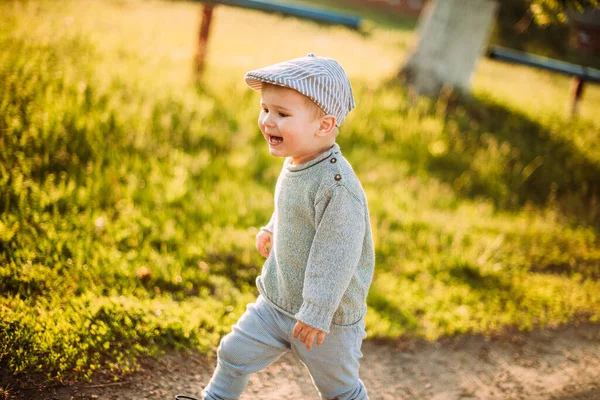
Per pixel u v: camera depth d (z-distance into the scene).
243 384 2.34
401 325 3.75
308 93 2.01
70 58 6.01
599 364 3.62
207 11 6.64
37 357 2.63
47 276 3.24
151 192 4.47
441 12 8.37
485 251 4.84
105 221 3.96
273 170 5.52
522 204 6.57
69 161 4.52
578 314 4.22
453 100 8.33
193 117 5.79
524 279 4.65
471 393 3.21
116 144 4.90
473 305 4.11
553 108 10.12
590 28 24.58
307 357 2.25
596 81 9.48
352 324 2.24
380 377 3.24
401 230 5.07
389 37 16.56
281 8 6.94
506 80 13.46
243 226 4.52
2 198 3.81
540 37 17.03
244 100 6.60
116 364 2.79
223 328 3.24
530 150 7.77
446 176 6.57
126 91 5.73
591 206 6.65
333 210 2.05
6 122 4.50
